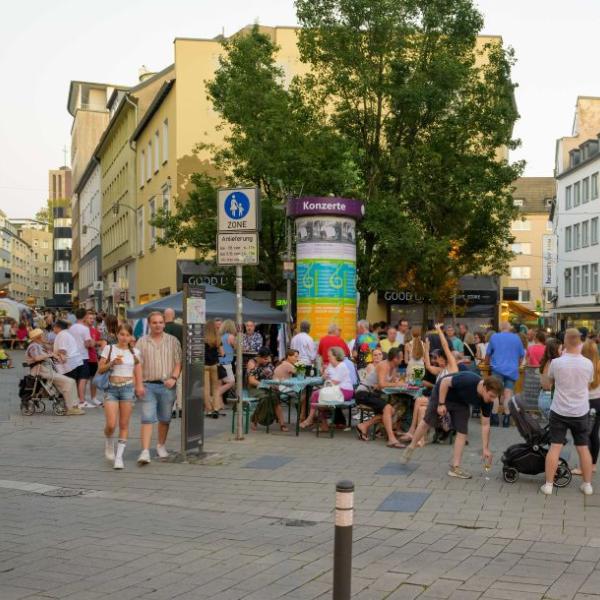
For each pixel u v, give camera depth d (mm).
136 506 8750
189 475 10422
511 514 8312
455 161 25781
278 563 6566
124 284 52406
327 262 18469
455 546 7121
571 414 9156
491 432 14266
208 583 6031
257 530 7703
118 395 10953
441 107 25188
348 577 4656
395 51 25281
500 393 10055
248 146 25719
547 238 63375
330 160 24688
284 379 14250
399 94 24391
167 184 39625
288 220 24453
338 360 13797
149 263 45000
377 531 7676
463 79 25109
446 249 25406
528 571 6355
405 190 25719
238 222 12961
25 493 9383
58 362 16562
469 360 15758
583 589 5895
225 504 8867
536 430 9734
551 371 9320
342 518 4676
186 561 6602
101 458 11641
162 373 11266
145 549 6953
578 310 62812
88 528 7688
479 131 25984
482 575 6250
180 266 36625
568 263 66250
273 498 9148
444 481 9961
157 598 5688
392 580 6121
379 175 26156
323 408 13977
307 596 5754
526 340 18672
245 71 26781
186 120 38156
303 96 26203
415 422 12836
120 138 56406
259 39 27328
